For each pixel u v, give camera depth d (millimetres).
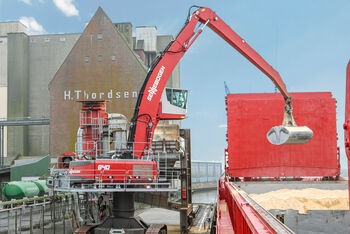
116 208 18594
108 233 18125
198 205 40375
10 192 34125
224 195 19297
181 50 20016
